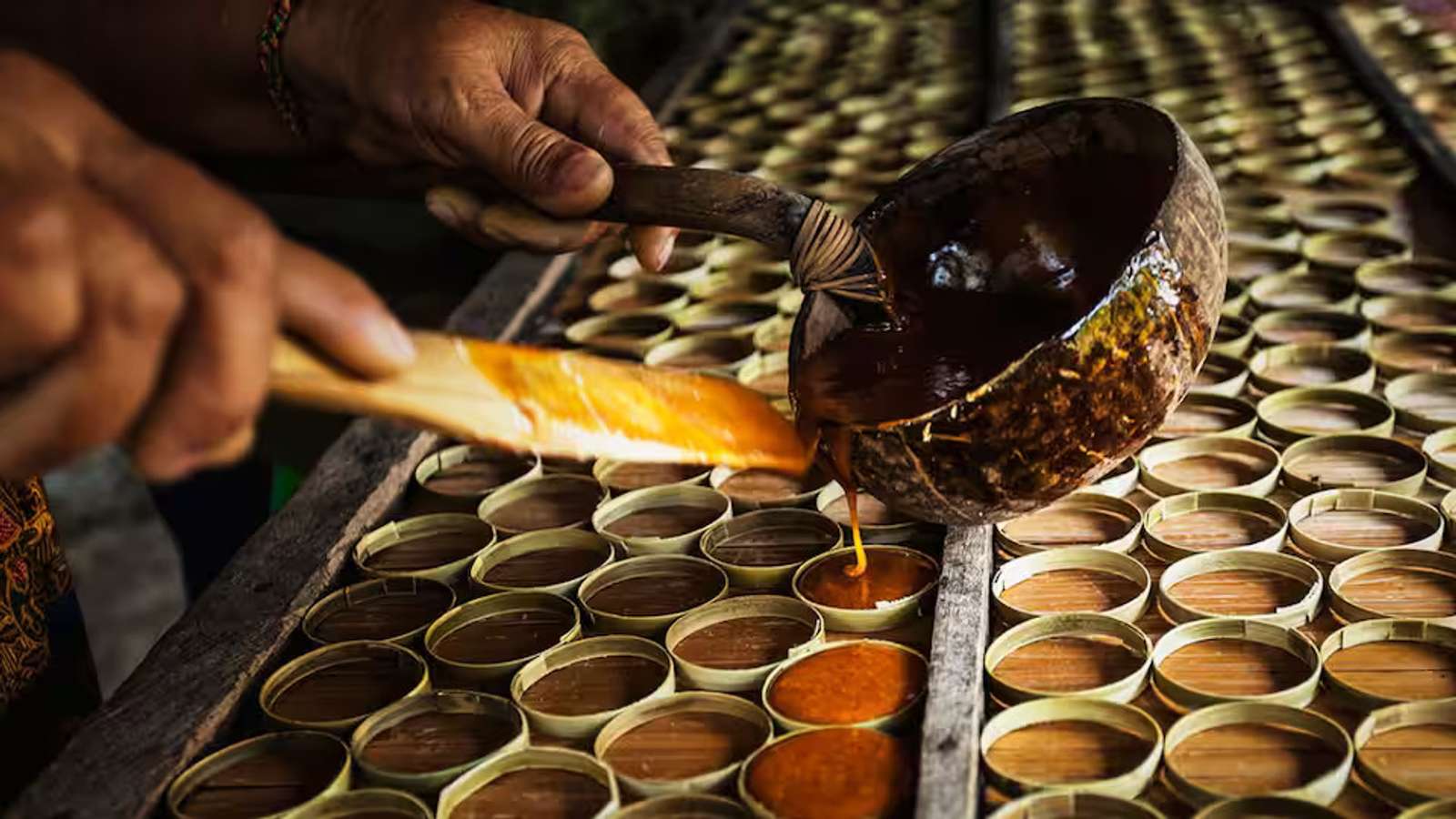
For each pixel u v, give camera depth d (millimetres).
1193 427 1987
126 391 877
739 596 1661
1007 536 1701
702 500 1869
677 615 1582
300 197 3539
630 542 1738
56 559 1879
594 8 4633
